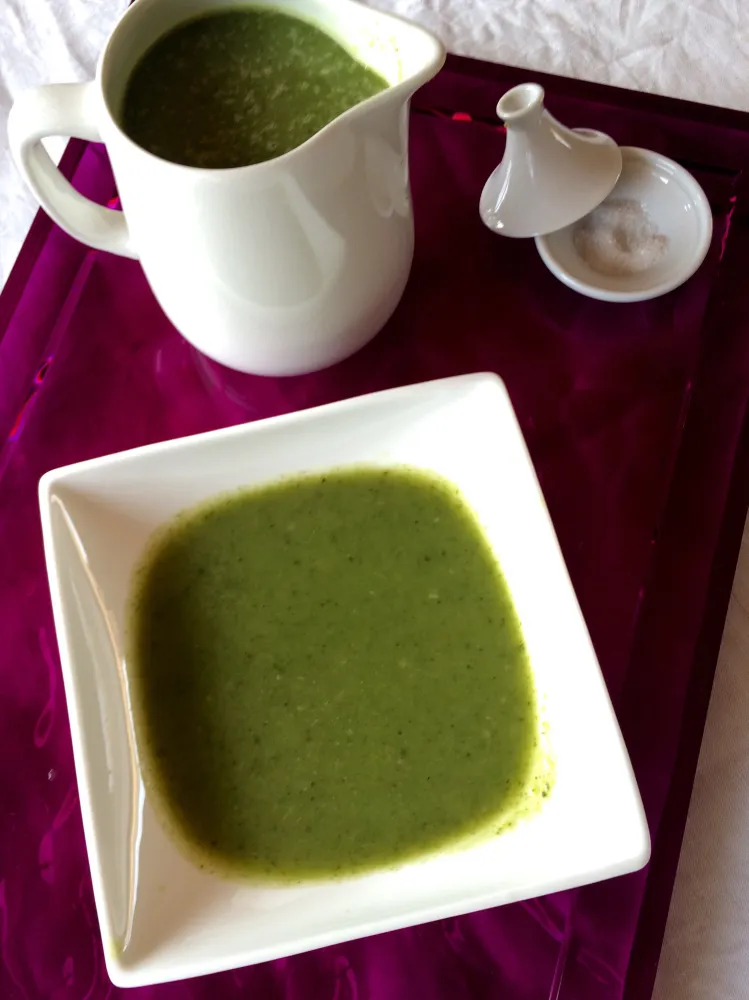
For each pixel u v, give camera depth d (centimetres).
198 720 38
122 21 33
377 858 36
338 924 32
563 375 43
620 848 32
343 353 41
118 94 34
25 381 45
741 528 40
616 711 38
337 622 40
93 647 37
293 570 40
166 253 34
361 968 35
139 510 40
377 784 37
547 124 41
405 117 33
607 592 39
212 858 36
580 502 41
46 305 46
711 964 38
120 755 36
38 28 56
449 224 45
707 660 38
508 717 38
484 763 37
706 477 41
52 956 36
